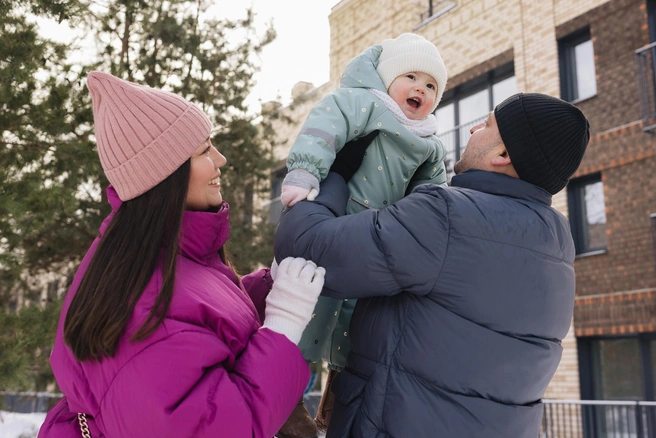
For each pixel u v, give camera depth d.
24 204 5.17
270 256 9.33
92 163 6.12
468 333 1.50
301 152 1.72
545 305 1.59
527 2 11.38
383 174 1.95
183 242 1.53
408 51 2.03
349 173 1.91
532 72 11.13
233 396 1.29
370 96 1.94
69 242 7.87
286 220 1.66
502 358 1.52
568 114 1.63
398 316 1.56
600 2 10.38
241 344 1.42
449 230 1.52
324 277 1.54
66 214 7.02
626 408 8.41
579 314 10.03
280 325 1.46
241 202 9.76
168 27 8.63
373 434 1.50
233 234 9.15
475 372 1.49
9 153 5.77
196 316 1.36
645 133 9.57
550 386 10.18
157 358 1.28
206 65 9.09
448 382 1.48
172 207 1.47
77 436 1.49
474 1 12.30
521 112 1.64
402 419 1.46
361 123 1.88
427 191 1.59
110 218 1.57
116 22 8.66
